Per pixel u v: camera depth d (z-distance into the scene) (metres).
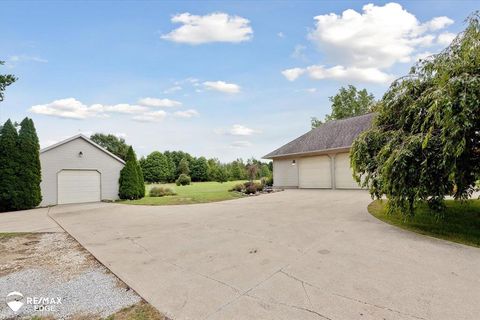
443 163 4.57
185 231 6.20
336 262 3.78
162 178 43.72
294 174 18.45
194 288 3.12
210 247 4.79
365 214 7.38
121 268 3.91
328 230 5.66
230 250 4.55
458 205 7.18
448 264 3.61
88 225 7.62
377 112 7.30
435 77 5.45
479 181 4.74
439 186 4.93
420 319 2.32
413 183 5.21
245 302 2.73
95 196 15.45
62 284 3.46
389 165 5.35
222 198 13.71
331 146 16.03
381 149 6.19
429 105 5.13
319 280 3.19
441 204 5.05
